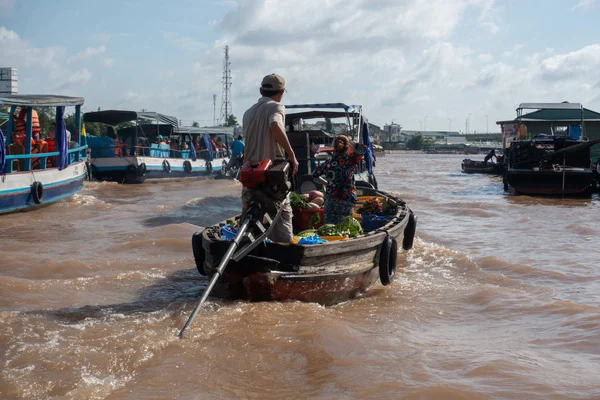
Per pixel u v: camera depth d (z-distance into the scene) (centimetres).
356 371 493
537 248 1074
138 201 1853
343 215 804
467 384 467
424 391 452
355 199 809
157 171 2623
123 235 1158
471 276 855
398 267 912
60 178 1681
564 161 2044
